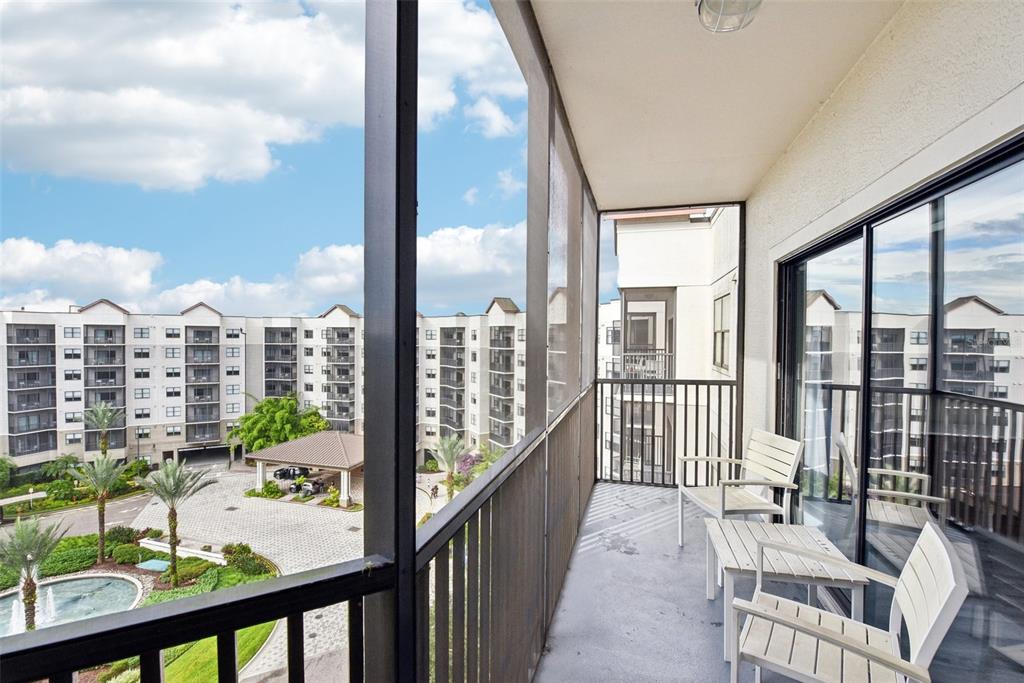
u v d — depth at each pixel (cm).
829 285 261
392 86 83
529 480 187
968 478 151
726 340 602
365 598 85
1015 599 133
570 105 251
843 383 244
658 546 328
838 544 250
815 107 253
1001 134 127
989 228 140
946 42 151
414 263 87
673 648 219
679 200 422
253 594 66
